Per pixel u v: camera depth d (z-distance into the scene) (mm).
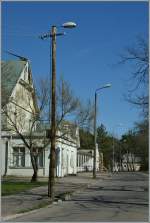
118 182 50219
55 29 27266
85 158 98375
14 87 46844
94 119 58188
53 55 27312
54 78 27609
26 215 19531
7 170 52938
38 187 35188
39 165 52500
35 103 46188
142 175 78000
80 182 45875
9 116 43719
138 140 107062
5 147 52906
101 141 134875
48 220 17484
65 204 24641
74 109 49750
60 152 56219
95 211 20391
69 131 52156
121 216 18266
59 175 55844
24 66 52719
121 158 142375
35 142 46875
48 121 45969
